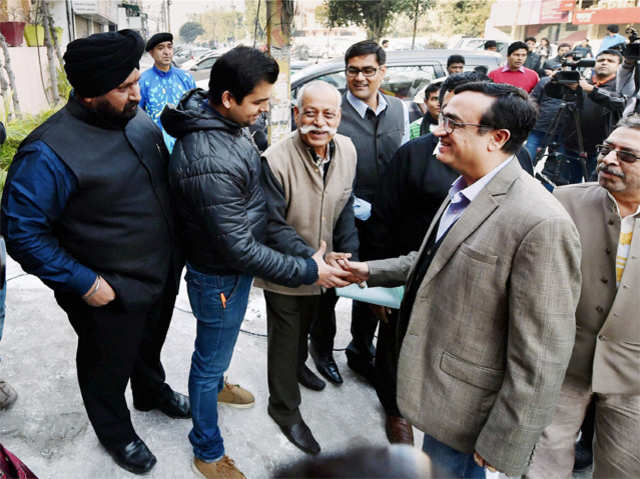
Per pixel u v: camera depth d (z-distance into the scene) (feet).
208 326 5.83
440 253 4.48
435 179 6.39
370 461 1.90
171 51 15.34
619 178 4.79
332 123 5.95
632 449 5.44
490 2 85.87
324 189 6.49
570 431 5.86
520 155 6.85
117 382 5.99
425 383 4.83
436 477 1.83
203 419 6.13
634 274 4.96
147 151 5.47
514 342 4.08
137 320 5.79
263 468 6.64
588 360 5.45
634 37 13.87
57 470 6.36
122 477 6.33
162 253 5.73
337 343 9.82
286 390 6.88
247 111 5.04
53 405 7.48
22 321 9.52
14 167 4.83
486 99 4.06
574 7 77.36
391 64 19.75
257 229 5.69
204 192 4.94
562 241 3.80
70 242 5.21
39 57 25.57
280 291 6.45
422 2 74.54
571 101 14.01
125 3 59.16
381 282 6.04
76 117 4.98
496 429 4.22
